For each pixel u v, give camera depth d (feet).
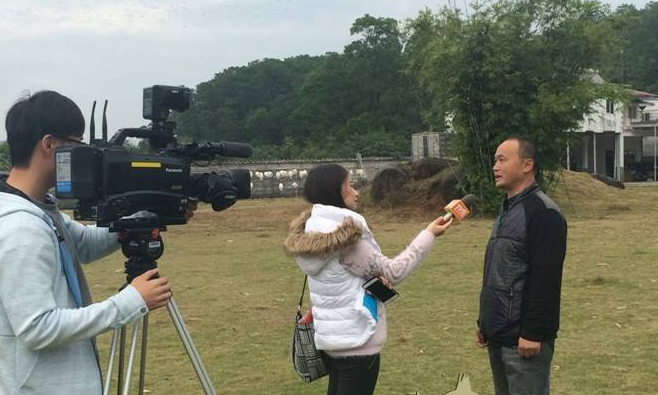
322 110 185.78
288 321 23.50
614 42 61.82
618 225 48.83
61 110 8.16
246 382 17.26
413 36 67.21
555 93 59.67
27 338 7.24
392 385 16.71
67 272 8.01
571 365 17.66
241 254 40.16
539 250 10.81
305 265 10.92
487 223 53.88
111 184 8.54
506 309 11.19
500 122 60.03
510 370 11.25
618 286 26.96
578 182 76.28
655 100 153.69
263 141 194.80
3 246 7.30
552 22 61.31
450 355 18.98
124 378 9.80
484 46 59.77
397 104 178.09
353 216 10.76
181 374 17.88
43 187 8.24
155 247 9.13
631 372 16.99
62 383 7.61
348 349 10.76
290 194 93.61
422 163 66.33
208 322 23.39
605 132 146.82
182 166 9.32
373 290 10.79
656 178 148.56
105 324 7.64
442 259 35.29
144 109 10.09
